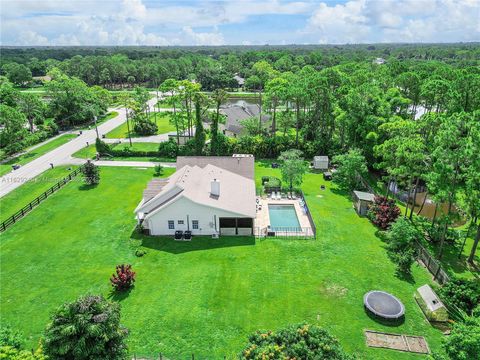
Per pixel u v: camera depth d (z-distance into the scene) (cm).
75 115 8819
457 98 5506
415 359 2178
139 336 2372
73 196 4741
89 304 1816
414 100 7500
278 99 6806
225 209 3609
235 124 8156
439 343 2303
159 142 7456
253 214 3669
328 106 6347
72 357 1727
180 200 3581
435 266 3019
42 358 1659
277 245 3512
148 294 2794
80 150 6925
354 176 4978
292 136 7150
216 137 6419
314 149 6369
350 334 2378
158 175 5575
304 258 3281
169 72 17050
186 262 3225
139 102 9669
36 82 17338
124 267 2911
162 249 3453
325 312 2588
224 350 2259
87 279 3003
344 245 3512
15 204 4534
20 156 6525
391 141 4106
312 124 6931
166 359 2198
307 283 2917
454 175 3125
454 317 2509
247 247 3475
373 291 2758
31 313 2616
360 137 5672
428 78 7075
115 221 4028
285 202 4550
